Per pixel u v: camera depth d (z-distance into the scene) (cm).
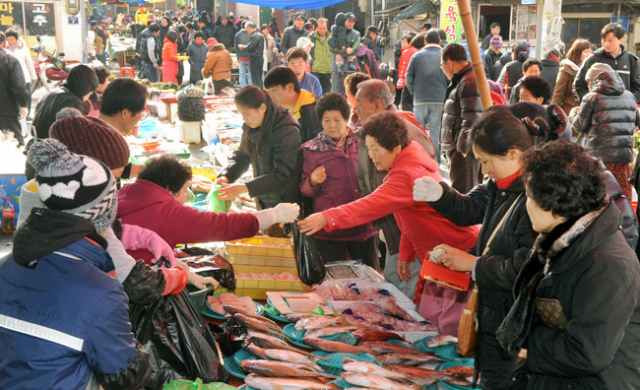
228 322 268
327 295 311
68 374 165
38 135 433
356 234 380
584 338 169
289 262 333
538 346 182
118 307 170
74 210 168
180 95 831
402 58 1031
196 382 221
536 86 471
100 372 169
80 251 170
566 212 173
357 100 374
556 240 176
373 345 258
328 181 368
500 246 215
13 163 551
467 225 267
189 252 338
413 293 338
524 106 250
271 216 277
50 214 166
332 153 364
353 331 267
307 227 292
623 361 178
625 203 329
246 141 384
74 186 166
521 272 189
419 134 375
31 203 206
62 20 1759
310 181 365
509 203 218
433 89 794
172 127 937
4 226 541
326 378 233
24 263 164
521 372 202
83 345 164
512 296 208
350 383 226
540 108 248
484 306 217
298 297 306
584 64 695
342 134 367
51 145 166
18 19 1731
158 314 222
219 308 291
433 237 303
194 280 274
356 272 343
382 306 300
